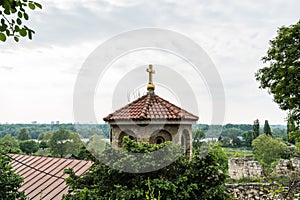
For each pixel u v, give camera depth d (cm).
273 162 3031
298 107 1589
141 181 792
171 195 783
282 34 1603
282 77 1580
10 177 934
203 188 833
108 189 818
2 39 412
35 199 1102
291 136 1631
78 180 884
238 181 2323
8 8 394
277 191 1384
